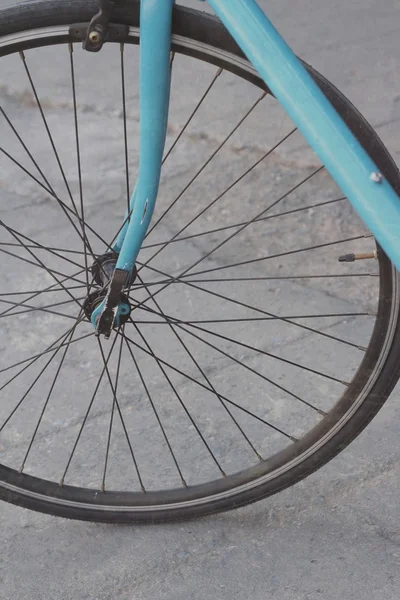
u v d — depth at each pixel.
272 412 2.35
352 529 1.99
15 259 3.01
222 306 2.77
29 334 2.68
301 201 3.27
